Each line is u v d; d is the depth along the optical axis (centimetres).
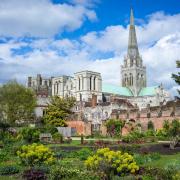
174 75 5234
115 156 2995
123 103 14712
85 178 2789
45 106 14500
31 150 3553
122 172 2966
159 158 4284
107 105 14038
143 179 2736
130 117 10581
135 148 4994
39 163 3509
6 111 10775
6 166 3350
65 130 9800
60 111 11144
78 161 3966
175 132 5488
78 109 14838
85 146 5800
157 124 9725
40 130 8306
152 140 7119
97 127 11406
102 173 2834
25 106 11012
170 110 9494
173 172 2758
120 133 9288
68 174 2922
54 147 5572
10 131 8344
